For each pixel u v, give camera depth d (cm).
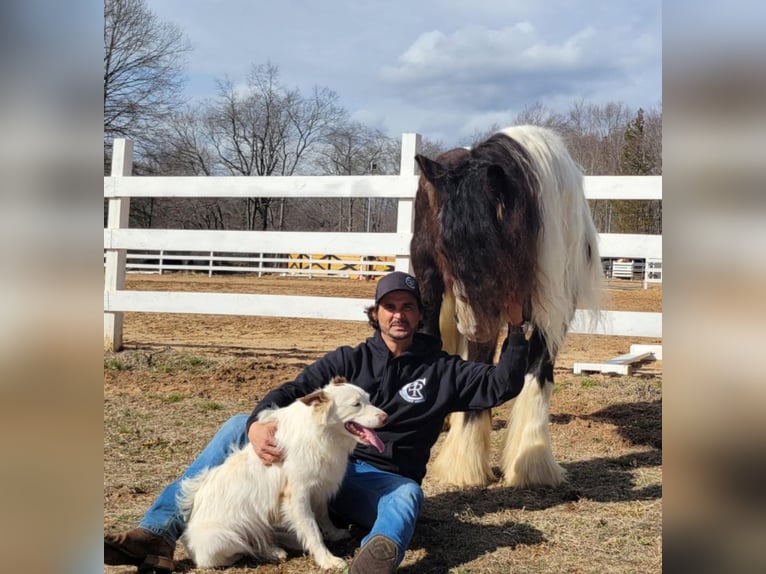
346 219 4784
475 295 347
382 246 723
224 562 294
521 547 313
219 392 630
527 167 362
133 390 633
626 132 3347
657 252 650
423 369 334
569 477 419
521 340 329
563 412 581
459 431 422
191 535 291
